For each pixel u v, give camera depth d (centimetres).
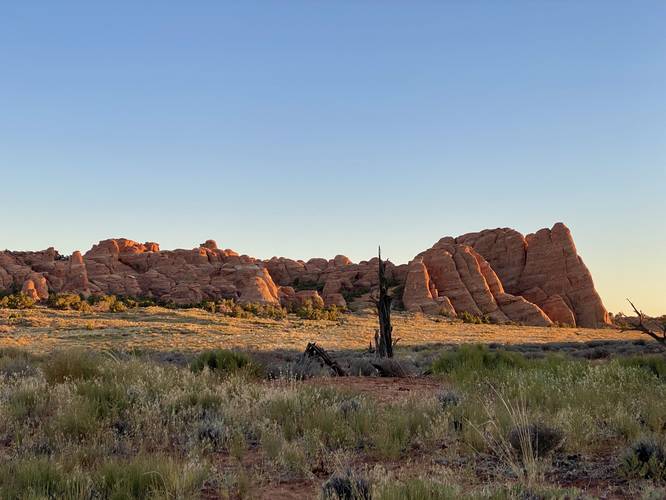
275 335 5759
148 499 508
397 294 13512
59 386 997
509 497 484
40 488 511
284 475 619
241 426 809
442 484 507
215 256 16900
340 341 5200
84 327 5994
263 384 1255
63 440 705
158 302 12619
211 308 9512
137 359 1423
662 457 600
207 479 588
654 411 808
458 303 12975
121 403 902
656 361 1435
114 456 651
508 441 671
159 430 763
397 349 4034
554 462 650
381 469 583
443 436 748
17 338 4766
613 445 725
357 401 919
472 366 1531
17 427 768
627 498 532
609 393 959
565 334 8531
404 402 963
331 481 526
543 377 1164
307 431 738
